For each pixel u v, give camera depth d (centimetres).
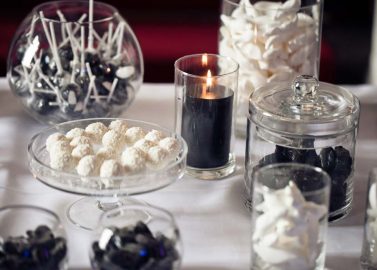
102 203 121
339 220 120
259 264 104
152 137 119
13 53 140
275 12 142
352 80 282
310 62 146
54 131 122
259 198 104
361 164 135
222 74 131
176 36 250
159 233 100
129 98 142
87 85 137
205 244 113
